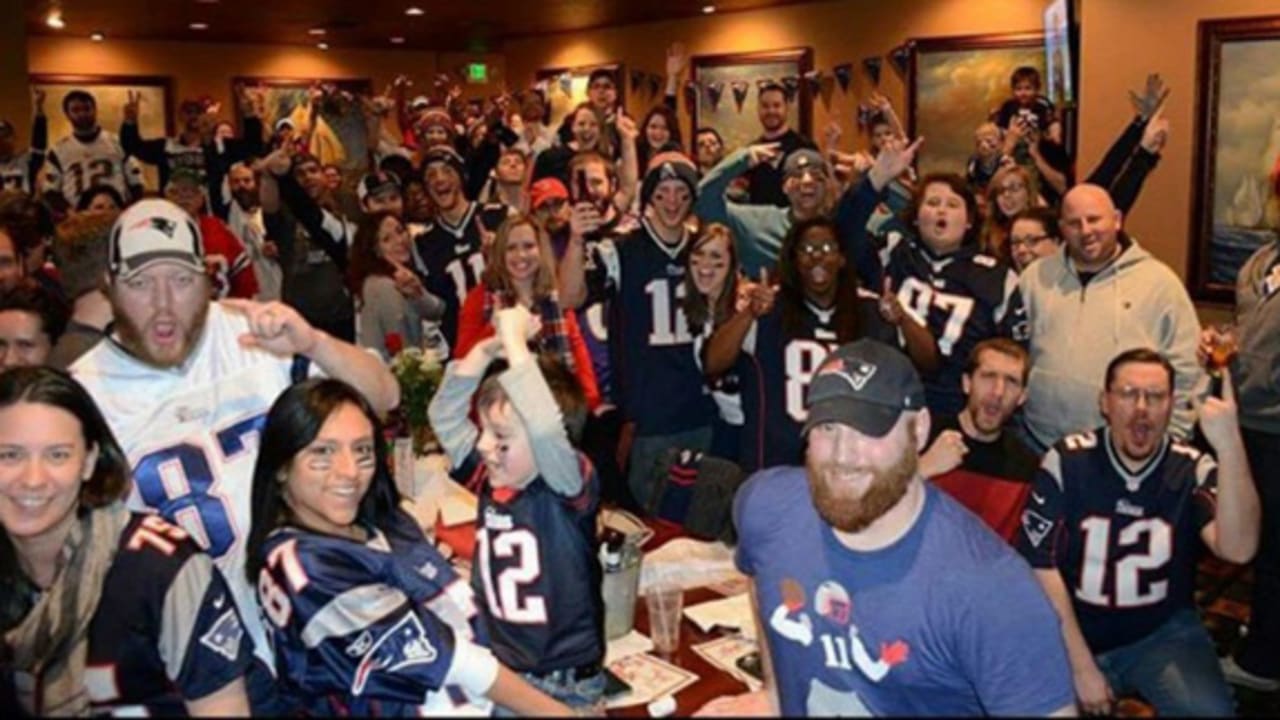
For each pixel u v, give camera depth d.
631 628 2.34
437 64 14.26
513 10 10.20
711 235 3.94
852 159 5.03
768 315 3.57
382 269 5.01
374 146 9.09
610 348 4.12
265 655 2.03
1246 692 3.34
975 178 6.57
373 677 1.72
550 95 11.98
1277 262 3.56
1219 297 6.49
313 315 5.90
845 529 1.76
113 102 12.62
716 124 10.50
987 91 8.54
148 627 1.68
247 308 2.14
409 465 3.03
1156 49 6.56
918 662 1.75
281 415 1.88
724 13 10.28
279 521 1.91
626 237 4.19
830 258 3.47
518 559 2.02
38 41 12.12
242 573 2.11
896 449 1.74
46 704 1.59
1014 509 2.86
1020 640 1.70
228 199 7.75
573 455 2.03
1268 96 6.22
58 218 6.37
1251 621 3.53
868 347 1.84
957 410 3.77
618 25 11.33
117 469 1.83
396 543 2.00
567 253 4.17
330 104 9.73
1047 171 6.33
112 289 2.11
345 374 2.20
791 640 1.88
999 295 3.83
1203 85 6.41
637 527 2.49
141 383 2.13
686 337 4.08
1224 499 2.57
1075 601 2.72
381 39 12.87
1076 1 7.55
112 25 11.27
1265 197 6.27
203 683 1.69
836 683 1.83
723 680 2.11
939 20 8.76
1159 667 2.63
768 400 3.55
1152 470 2.66
